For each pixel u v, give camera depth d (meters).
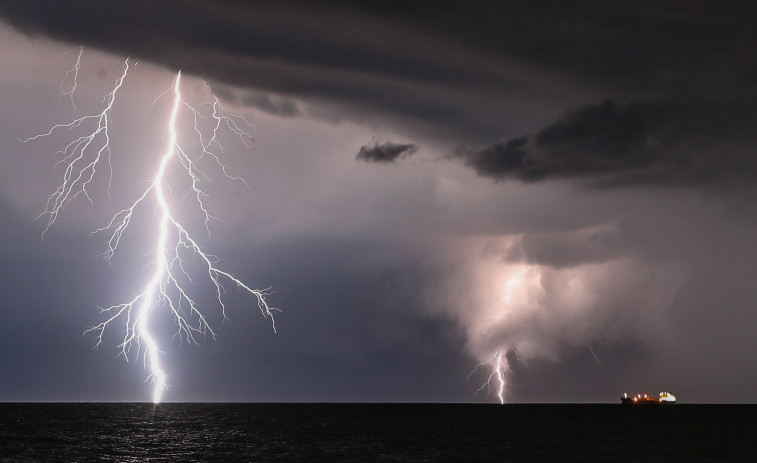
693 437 72.31
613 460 51.81
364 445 61.41
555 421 102.50
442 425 91.00
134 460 49.03
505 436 72.56
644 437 72.00
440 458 52.28
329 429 81.00
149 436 67.94
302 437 69.19
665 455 55.34
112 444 59.56
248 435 70.81
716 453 56.94
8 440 61.72
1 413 112.44
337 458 51.56
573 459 52.38
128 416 107.19
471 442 65.31
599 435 74.25
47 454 51.75
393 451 56.69
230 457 51.44
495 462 50.12
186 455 52.31
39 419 94.94
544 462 50.31
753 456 54.72
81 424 84.88
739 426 90.25
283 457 51.81
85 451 54.00
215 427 82.38
